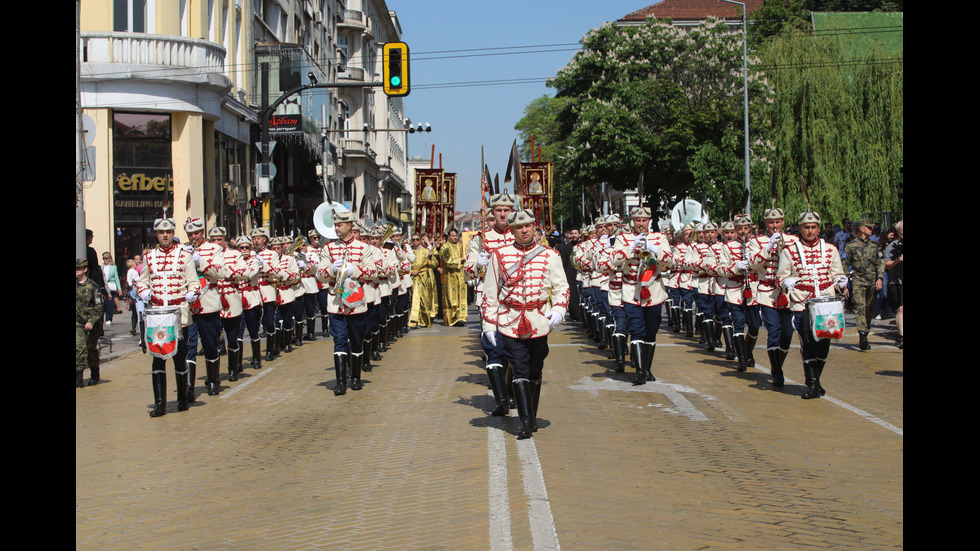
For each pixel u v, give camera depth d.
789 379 12.58
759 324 13.43
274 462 8.07
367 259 12.30
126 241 27.45
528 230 8.74
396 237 19.34
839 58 36.78
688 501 6.41
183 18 29.52
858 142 34.75
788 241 11.11
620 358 13.24
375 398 11.58
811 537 5.60
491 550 5.43
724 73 40.34
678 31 41.53
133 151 27.59
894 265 19.80
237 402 11.68
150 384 13.77
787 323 11.71
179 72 27.77
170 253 11.05
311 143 39.56
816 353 10.84
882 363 14.20
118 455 8.59
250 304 15.16
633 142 40.03
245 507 6.64
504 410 9.83
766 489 6.72
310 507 6.56
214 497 6.96
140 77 27.03
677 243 19.00
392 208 85.75
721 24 41.34
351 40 68.56
